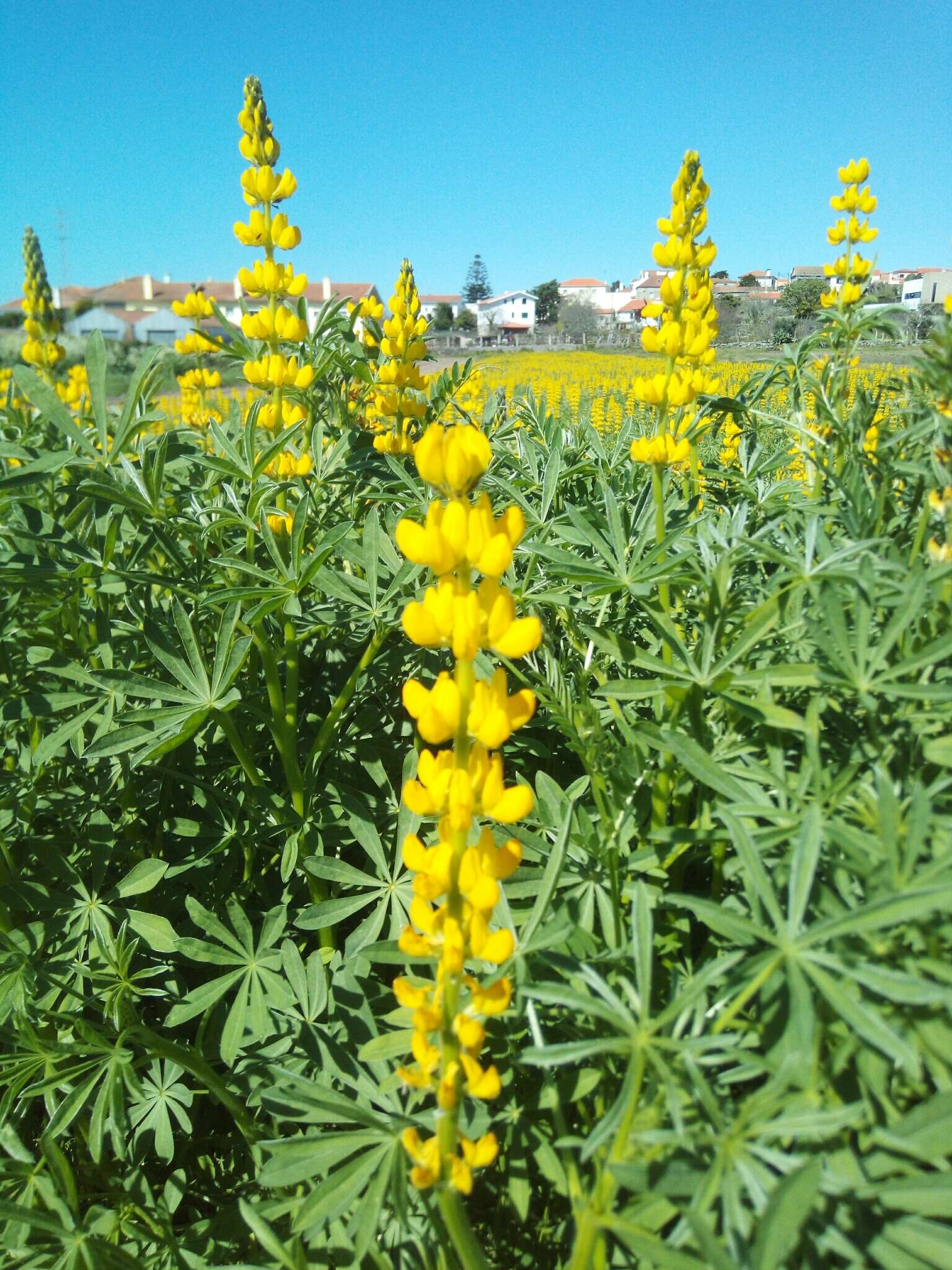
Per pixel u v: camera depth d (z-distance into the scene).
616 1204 0.28
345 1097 0.32
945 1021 0.25
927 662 0.31
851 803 0.31
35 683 0.49
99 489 0.45
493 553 0.25
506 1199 0.35
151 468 0.50
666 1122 0.27
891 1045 0.23
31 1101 0.43
